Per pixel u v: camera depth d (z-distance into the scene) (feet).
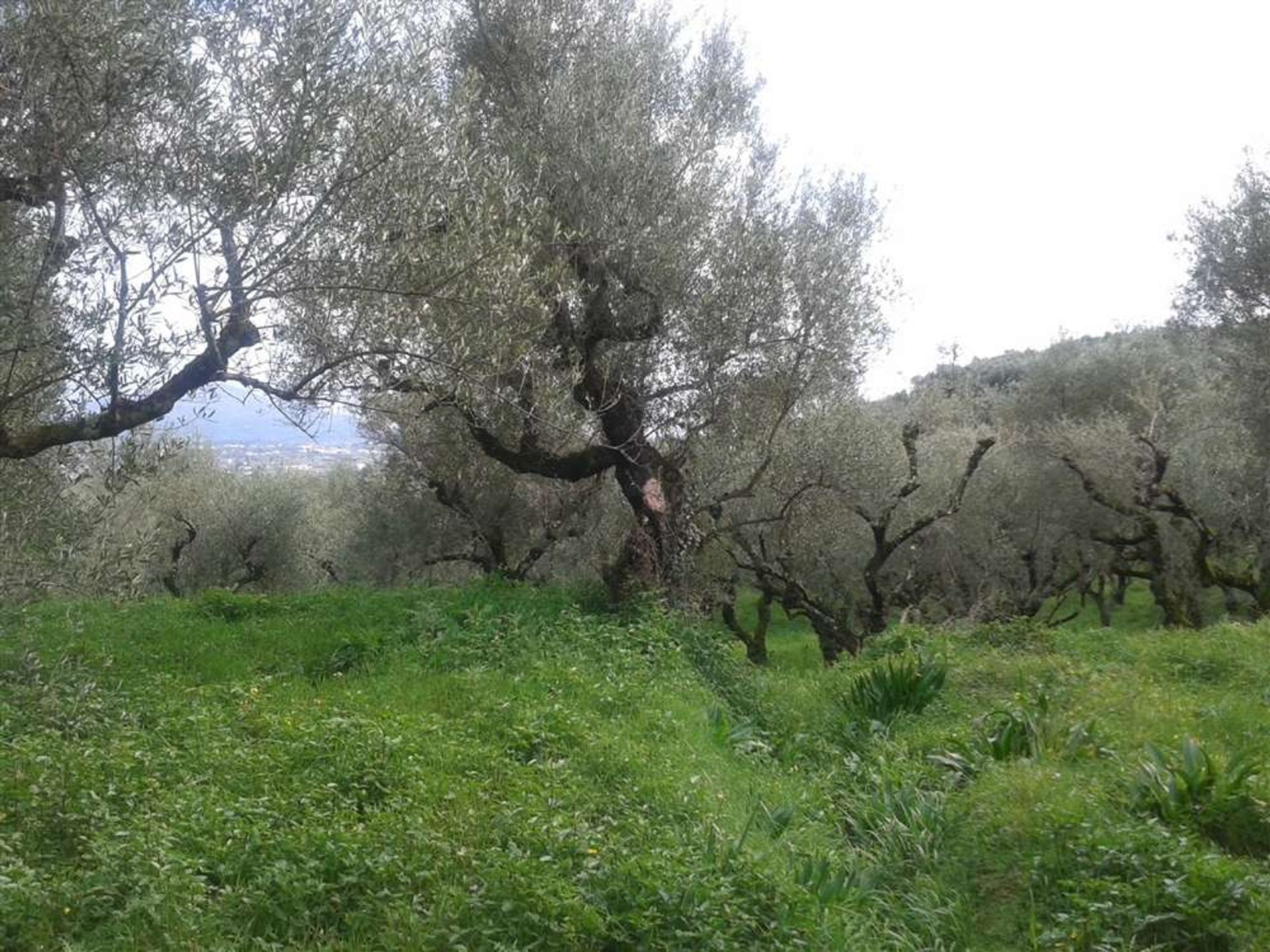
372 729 22.02
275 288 24.77
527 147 35.73
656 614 35.40
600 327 37.52
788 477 45.01
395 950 14.57
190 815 17.54
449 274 27.32
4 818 17.16
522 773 21.04
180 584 69.46
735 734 27.78
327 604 42.52
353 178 25.54
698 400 39.32
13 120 22.27
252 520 71.20
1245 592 64.54
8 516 23.63
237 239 24.63
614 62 37.76
